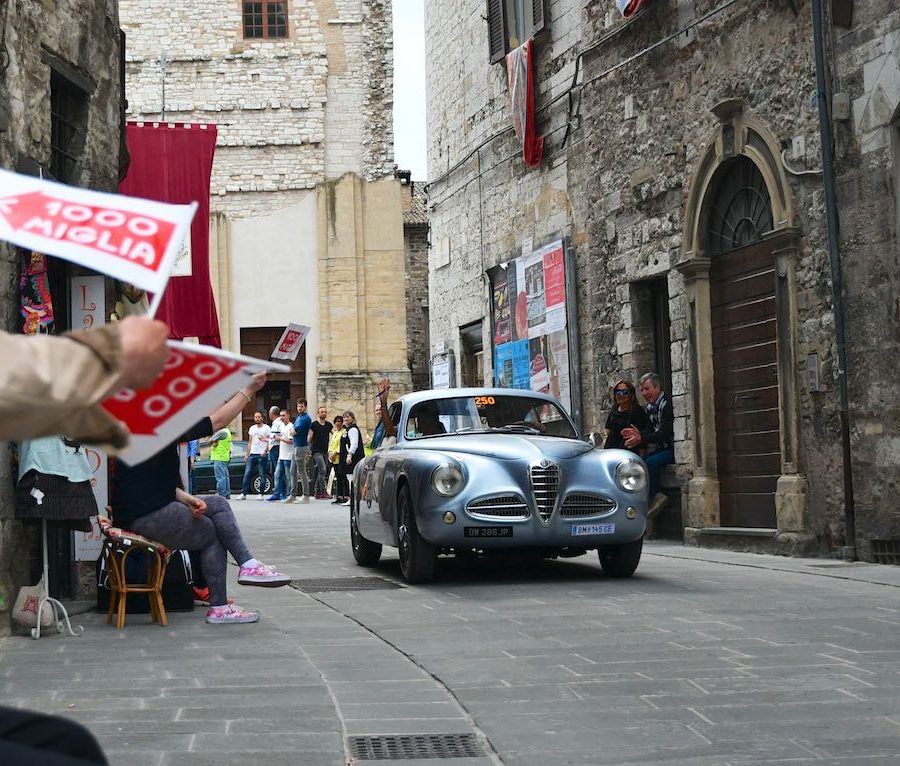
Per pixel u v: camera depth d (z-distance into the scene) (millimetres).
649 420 15648
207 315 16656
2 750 1597
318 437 28281
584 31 17891
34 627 7934
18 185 1903
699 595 9664
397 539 11266
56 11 9500
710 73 14680
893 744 4789
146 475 8273
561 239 18672
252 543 15594
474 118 22438
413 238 49344
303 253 37000
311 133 37531
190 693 5902
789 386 13211
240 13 37656
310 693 5898
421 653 7145
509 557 13453
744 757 4613
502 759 4641
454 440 11617
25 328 8594
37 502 7973
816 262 12805
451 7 23516
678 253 15461
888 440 11797
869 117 11922
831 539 12648
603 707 5574
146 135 16625
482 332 22250
